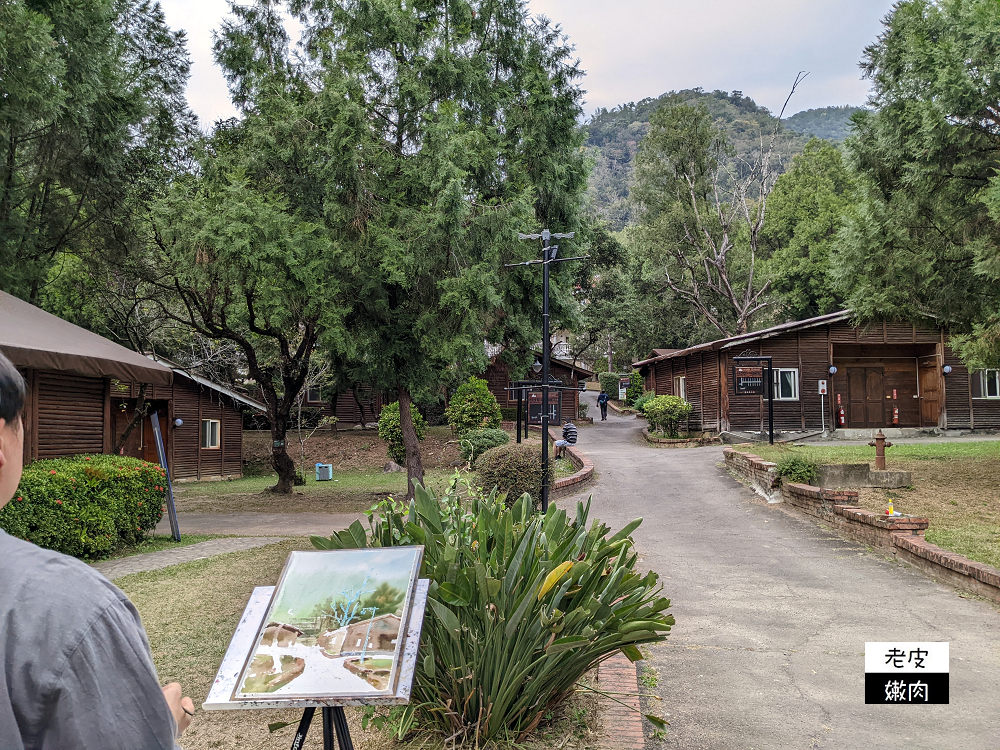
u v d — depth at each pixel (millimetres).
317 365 26141
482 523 4164
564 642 3533
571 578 3818
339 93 15055
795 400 27922
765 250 49000
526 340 19969
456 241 14922
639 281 54000
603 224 52656
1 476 1359
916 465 15891
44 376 11906
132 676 1261
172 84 17344
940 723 4531
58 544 9273
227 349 26891
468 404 28953
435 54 16391
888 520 9570
